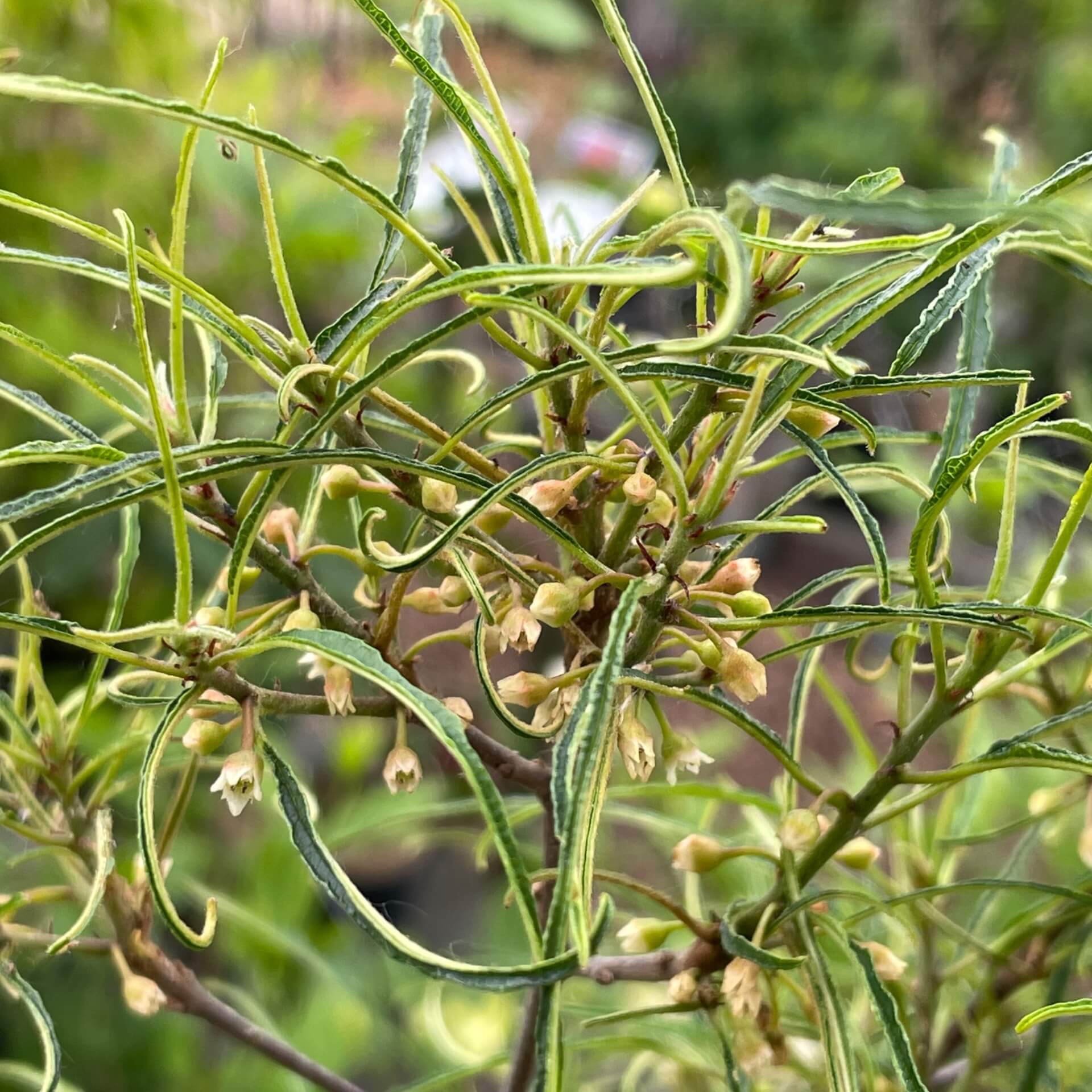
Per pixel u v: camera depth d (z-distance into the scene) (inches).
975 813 9.4
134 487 7.1
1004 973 8.8
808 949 7.2
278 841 13.8
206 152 15.4
